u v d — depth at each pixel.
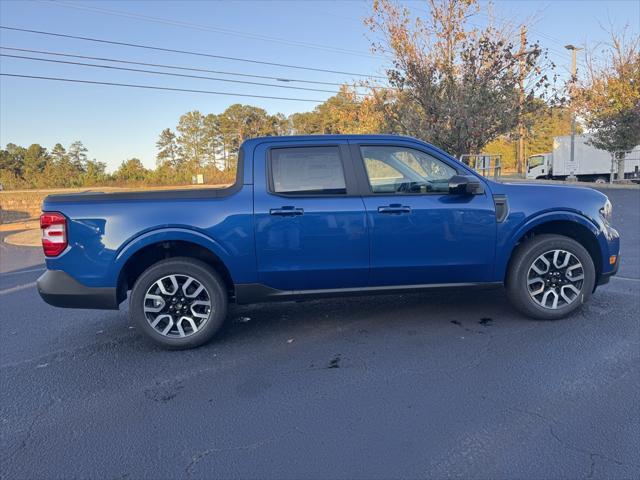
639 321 4.48
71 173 56.94
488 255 4.40
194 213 4.10
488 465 2.50
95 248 4.02
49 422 3.13
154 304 4.20
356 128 25.56
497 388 3.32
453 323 4.65
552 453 2.58
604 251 4.61
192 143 79.12
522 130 16.84
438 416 2.99
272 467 2.56
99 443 2.87
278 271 4.19
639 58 22.47
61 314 5.68
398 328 4.59
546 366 3.62
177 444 2.82
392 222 4.21
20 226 20.47
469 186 4.16
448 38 14.66
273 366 3.87
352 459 2.60
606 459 2.52
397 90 15.54
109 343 4.58
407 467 2.51
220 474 2.53
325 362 3.90
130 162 56.75
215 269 4.35
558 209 4.45
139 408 3.27
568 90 16.28
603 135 24.05
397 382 3.48
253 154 4.25
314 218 4.16
